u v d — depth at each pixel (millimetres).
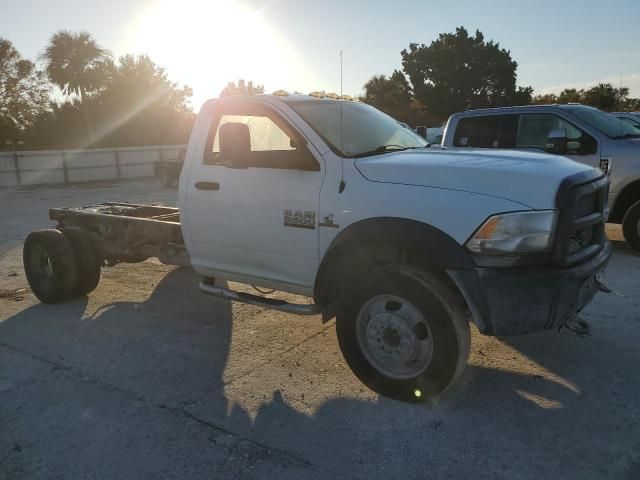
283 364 4387
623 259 7270
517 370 4125
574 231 3436
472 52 54125
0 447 3326
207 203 4590
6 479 3010
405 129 5066
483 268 3297
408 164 3688
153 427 3496
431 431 3354
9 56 51625
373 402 3727
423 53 55438
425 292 3453
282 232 4168
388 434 3334
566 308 3328
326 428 3428
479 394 3781
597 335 4723
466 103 55500
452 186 3465
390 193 3621
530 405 3617
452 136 8742
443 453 3129
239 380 4125
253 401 3797
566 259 3324
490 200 3324
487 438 3258
